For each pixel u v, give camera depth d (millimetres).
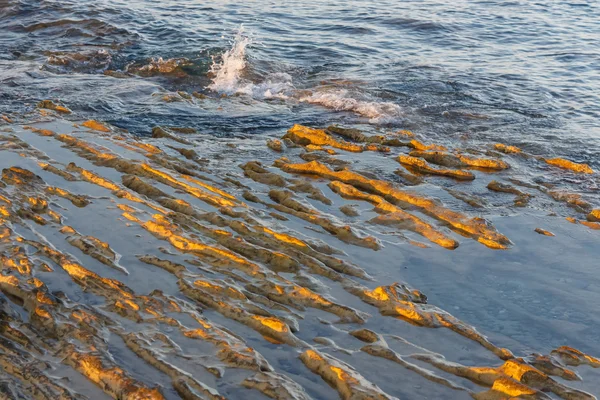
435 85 14992
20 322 5953
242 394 5230
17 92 13875
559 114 13461
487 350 6062
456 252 7844
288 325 6148
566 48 18406
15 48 17359
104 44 17672
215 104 13898
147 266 6984
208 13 21344
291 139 11594
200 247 7246
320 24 20562
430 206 8781
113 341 5750
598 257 7914
